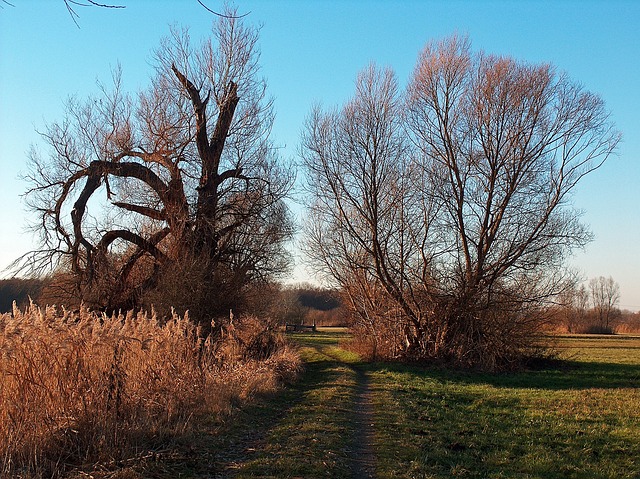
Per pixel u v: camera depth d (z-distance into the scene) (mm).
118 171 24922
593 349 43531
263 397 14406
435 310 28125
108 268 24906
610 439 11250
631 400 16969
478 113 27109
